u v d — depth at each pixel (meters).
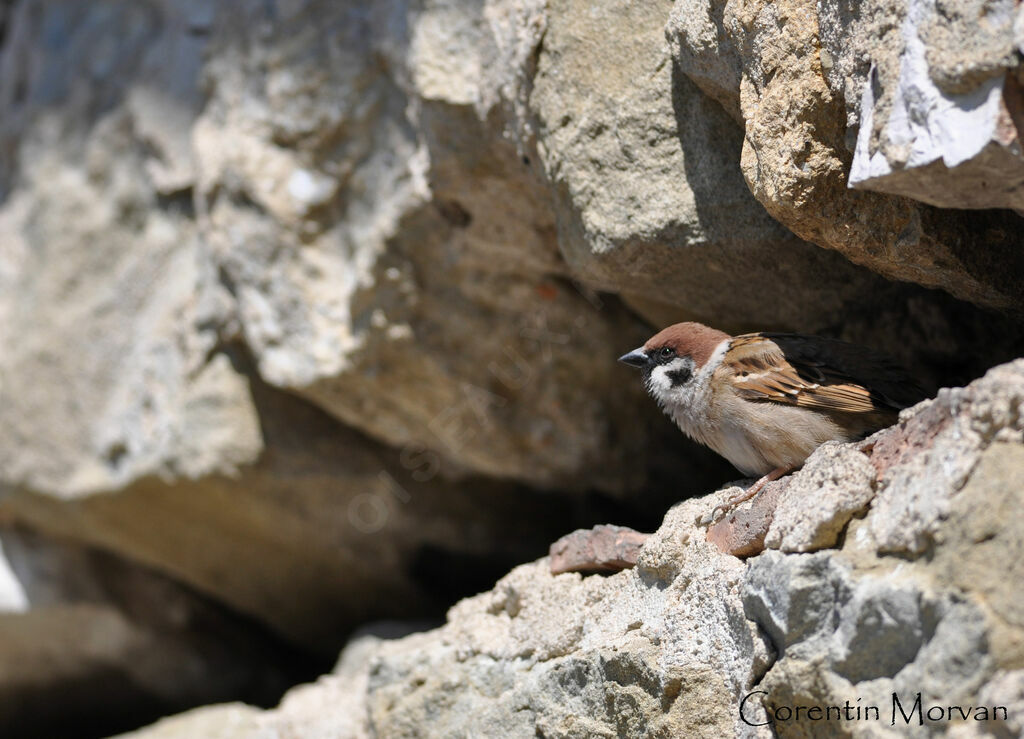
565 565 6.82
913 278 5.84
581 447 9.49
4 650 12.21
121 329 10.34
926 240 5.42
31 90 11.59
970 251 5.51
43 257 10.86
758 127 5.57
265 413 9.72
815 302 7.16
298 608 12.02
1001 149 4.34
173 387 9.84
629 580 6.29
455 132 7.62
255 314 9.04
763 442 6.56
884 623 4.46
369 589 11.52
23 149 11.45
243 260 9.02
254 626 12.66
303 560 11.17
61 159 11.07
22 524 11.70
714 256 6.58
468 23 7.54
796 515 5.05
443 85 7.54
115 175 10.65
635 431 9.51
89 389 10.43
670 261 6.71
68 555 11.72
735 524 5.62
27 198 11.25
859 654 4.56
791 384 6.46
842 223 5.54
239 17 9.42
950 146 4.48
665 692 5.53
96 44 11.22
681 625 5.70
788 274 6.77
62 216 10.81
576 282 8.58
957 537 4.28
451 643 7.11
